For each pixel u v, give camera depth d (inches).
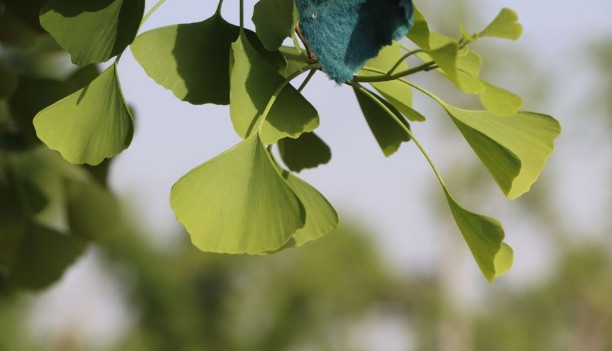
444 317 452.8
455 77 47.9
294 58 51.2
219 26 51.3
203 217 49.3
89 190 64.8
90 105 50.6
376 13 49.9
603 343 450.0
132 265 316.2
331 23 50.0
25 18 56.7
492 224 49.8
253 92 50.1
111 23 50.6
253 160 49.7
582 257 438.9
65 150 50.5
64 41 50.7
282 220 49.2
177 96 50.8
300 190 51.0
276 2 50.3
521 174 51.2
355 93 53.8
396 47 52.6
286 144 54.8
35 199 64.1
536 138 51.3
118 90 50.5
